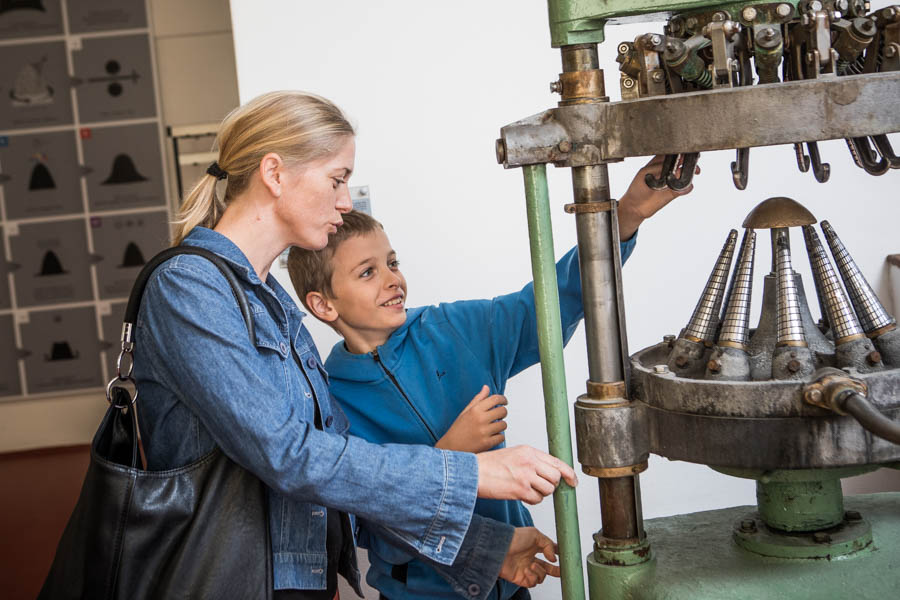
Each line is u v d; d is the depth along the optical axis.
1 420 4.41
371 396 1.56
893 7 1.04
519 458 1.22
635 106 1.10
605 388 1.19
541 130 1.15
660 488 2.32
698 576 1.16
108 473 1.18
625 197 1.34
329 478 1.17
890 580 1.11
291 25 2.18
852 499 1.37
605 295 1.19
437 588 1.53
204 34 4.24
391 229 2.24
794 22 1.07
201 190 1.33
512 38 2.19
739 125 1.04
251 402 1.16
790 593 1.11
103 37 4.22
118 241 4.35
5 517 3.52
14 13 4.19
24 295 4.36
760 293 2.29
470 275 2.26
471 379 1.56
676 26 1.16
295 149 1.26
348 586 2.30
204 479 1.21
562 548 1.25
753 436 1.07
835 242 1.18
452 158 2.22
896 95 1.02
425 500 1.19
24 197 4.31
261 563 1.22
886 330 1.13
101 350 4.41
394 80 2.20
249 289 1.27
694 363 1.21
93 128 4.28
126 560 1.18
